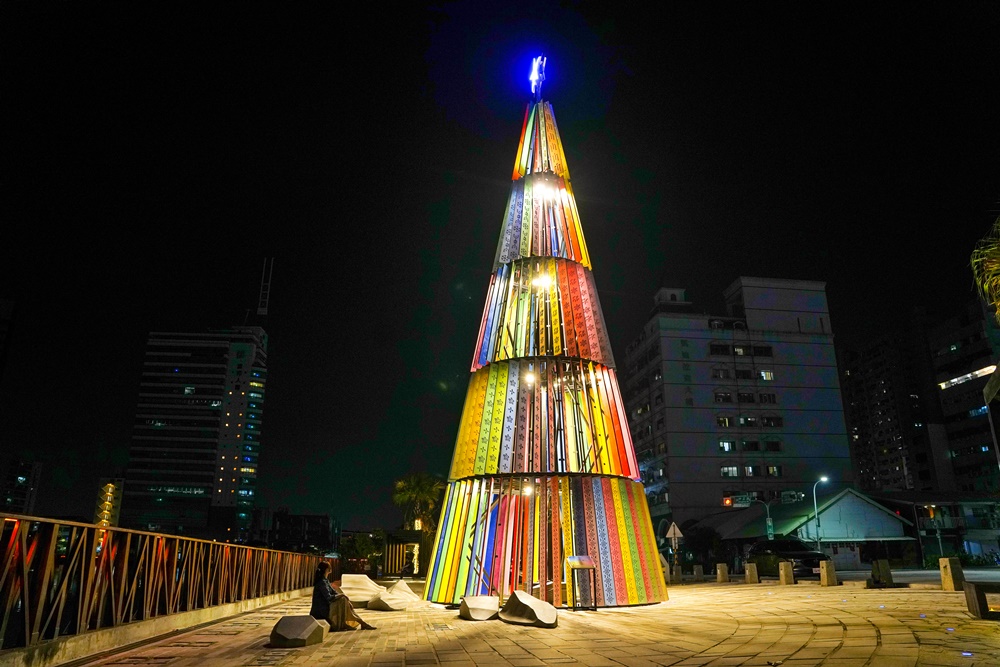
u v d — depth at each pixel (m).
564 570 17.27
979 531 61.22
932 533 60.88
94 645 9.04
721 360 87.19
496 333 20.17
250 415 165.38
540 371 19.28
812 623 12.30
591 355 19.83
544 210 21.64
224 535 150.50
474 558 17.72
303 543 128.75
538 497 17.86
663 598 18.58
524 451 18.25
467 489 18.98
